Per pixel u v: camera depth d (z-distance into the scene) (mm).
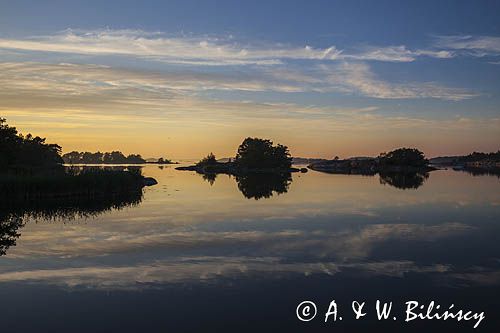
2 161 70688
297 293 17719
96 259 23344
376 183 95375
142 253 24797
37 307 16125
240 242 27969
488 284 18953
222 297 17219
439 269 21297
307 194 65688
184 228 33656
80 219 39031
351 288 18375
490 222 36188
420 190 72062
